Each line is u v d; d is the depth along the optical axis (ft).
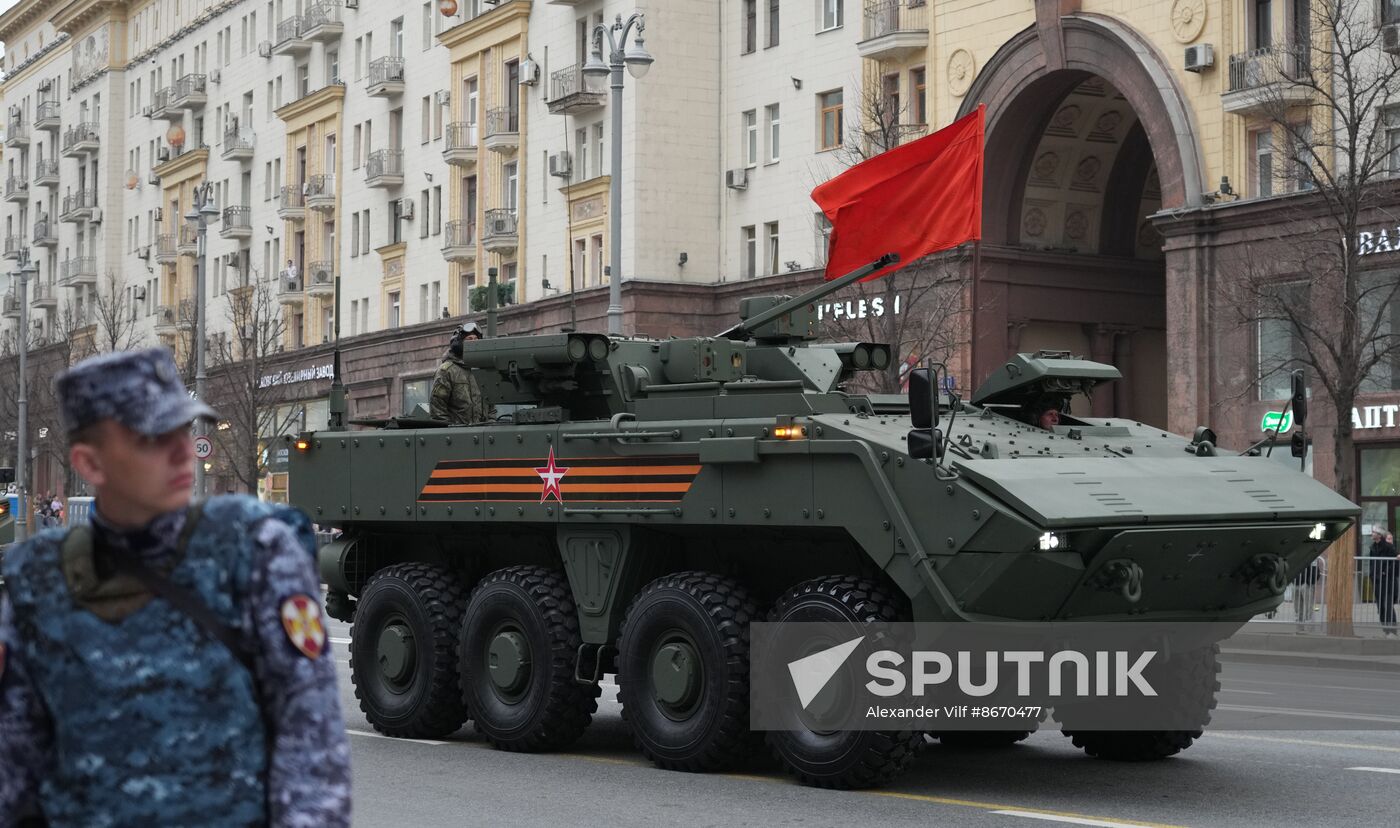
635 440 33.63
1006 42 108.58
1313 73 84.23
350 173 176.24
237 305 177.37
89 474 10.65
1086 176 117.70
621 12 132.87
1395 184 83.35
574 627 35.40
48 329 253.24
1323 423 91.30
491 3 152.25
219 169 205.98
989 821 27.07
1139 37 100.68
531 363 36.06
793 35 126.31
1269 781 31.40
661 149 131.75
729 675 31.40
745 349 36.22
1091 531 27.58
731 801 29.14
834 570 32.32
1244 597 31.07
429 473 38.19
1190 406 97.09
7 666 10.75
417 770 33.12
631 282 130.21
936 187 40.81
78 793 10.51
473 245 155.02
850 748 29.71
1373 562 77.66
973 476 28.35
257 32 196.65
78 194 244.01
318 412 179.93
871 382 96.89
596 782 31.37
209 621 10.57
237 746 10.56
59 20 251.60
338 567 41.16
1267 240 92.84
